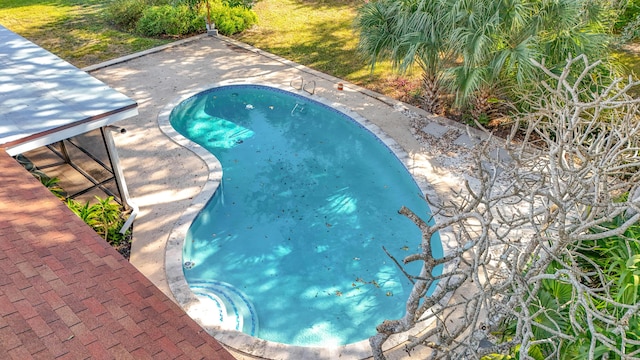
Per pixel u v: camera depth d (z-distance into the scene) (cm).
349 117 1376
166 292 870
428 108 1381
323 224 1077
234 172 1226
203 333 550
